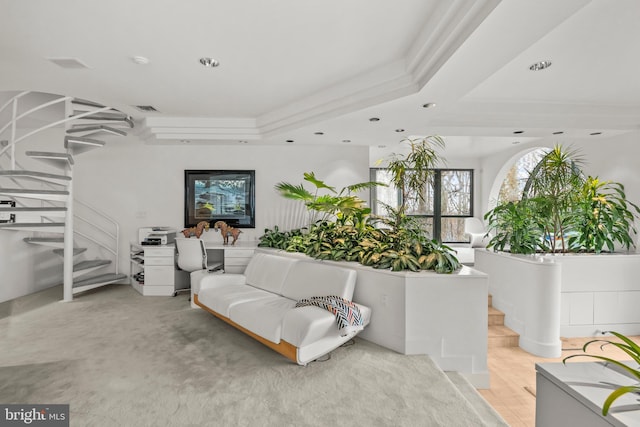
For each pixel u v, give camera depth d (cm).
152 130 479
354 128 427
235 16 226
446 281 292
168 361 280
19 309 428
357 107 349
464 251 730
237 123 483
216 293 363
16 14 221
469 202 853
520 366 330
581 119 412
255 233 571
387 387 239
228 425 197
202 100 402
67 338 330
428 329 292
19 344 315
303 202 577
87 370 264
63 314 407
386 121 392
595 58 277
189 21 231
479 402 241
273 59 291
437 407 216
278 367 269
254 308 309
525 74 311
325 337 277
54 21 230
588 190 426
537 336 353
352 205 421
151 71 315
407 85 299
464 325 293
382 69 307
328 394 230
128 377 253
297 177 573
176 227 567
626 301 402
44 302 460
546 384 134
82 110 438
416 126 415
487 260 440
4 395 227
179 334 342
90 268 508
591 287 400
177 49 272
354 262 356
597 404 109
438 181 849
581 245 434
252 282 413
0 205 475
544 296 349
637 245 426
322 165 573
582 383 123
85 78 331
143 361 280
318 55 284
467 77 262
